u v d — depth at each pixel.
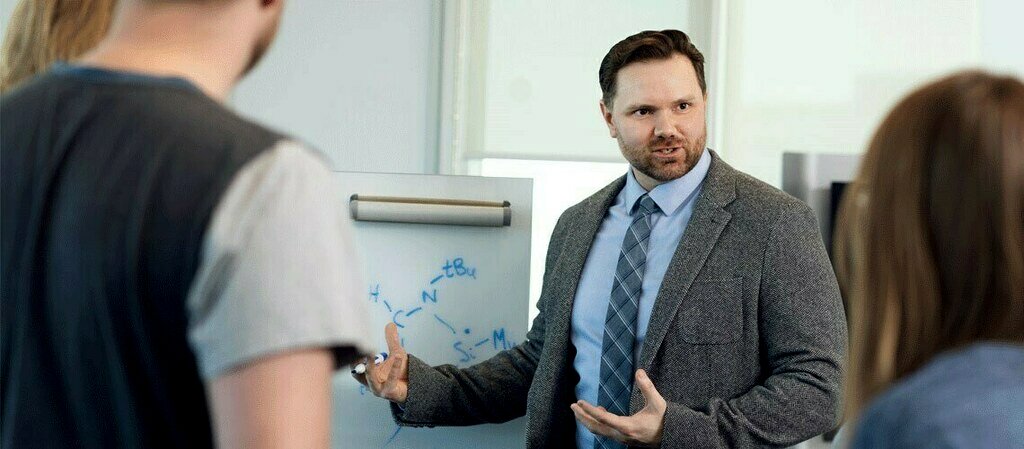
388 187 2.62
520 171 3.45
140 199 0.85
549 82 3.45
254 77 3.38
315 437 0.85
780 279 2.11
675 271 2.14
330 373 0.88
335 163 3.41
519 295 2.62
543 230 3.45
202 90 0.91
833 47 3.49
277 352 0.83
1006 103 0.80
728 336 2.11
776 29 3.48
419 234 2.62
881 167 0.84
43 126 0.90
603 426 2.02
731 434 2.04
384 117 3.41
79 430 0.89
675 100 2.20
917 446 0.70
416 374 2.38
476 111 3.44
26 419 0.89
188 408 0.88
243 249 0.83
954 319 0.81
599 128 3.46
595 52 3.46
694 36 3.46
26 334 0.89
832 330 2.12
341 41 3.40
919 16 3.49
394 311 2.61
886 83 3.49
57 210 0.88
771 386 2.08
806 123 3.48
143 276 0.84
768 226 2.14
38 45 1.39
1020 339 0.80
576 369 2.26
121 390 0.86
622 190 2.36
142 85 0.90
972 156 0.79
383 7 3.41
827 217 2.88
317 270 0.85
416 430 2.60
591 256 2.30
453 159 3.42
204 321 0.84
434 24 3.42
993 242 0.78
